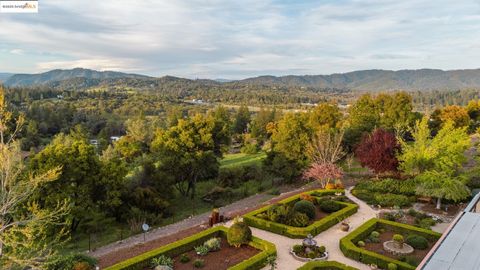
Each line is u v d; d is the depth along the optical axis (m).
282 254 18.61
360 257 17.61
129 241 24.22
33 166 26.11
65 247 23.39
